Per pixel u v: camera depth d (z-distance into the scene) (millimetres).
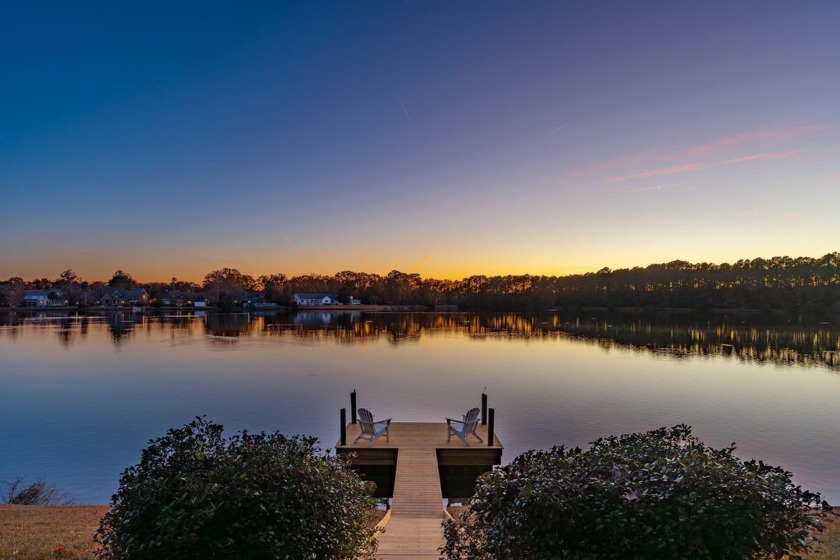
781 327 56531
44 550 6766
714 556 3486
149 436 16625
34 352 37969
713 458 3988
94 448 15438
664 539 3432
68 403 21219
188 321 77875
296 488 4387
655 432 4738
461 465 13836
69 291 124375
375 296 135500
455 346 43219
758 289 87062
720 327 57594
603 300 103875
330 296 139750
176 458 4426
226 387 24781
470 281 145125
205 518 3842
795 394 22547
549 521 3719
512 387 24625
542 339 48781
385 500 12648
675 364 31500
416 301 134750
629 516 3570
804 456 14469
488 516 4160
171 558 3836
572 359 34281
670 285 98312
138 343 44812
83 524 8633
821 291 81625
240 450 4672
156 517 3951
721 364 31250
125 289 129500
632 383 25422
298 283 157625
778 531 3623
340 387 24875
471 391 23797
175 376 27750
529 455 4512
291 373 28906
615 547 3600
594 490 3795
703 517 3457
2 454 14930
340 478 5098
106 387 24625
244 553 4039
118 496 4230
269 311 116062
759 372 28266
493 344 44562
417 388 24625
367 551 5723
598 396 22422
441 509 10266
